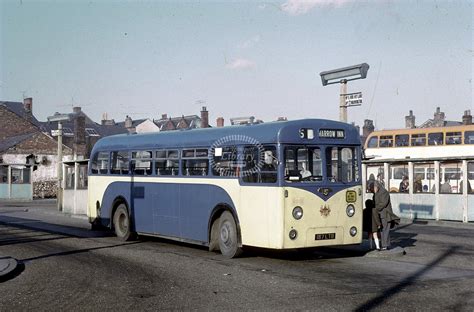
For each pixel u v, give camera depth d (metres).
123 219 17.62
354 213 12.91
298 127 12.37
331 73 19.08
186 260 13.02
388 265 12.31
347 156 12.98
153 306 8.32
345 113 18.83
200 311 7.98
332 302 8.46
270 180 12.25
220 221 13.62
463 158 24.23
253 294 9.12
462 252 14.44
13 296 9.22
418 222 24.77
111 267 12.00
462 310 7.94
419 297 8.80
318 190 12.43
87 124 76.88
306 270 11.58
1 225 23.78
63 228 22.31
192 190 14.56
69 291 9.53
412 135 35.78
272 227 12.11
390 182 29.34
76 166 29.39
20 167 53.47
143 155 16.72
